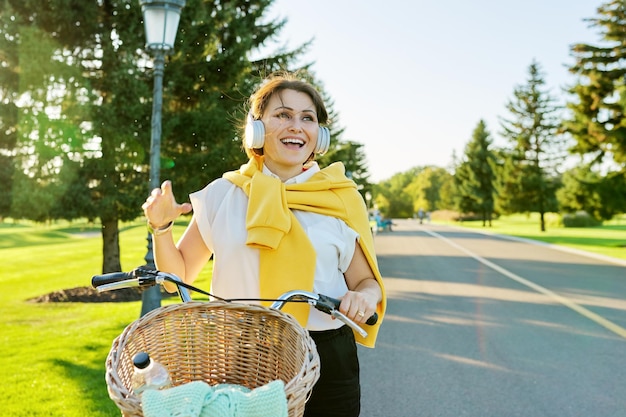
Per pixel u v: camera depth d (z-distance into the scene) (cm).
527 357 608
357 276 215
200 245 217
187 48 1112
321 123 226
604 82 2630
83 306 932
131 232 3534
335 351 201
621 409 455
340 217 209
